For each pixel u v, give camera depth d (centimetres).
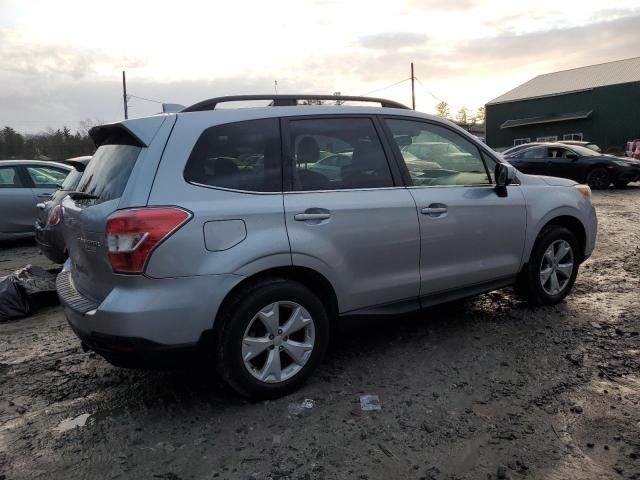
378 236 378
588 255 534
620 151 3481
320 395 356
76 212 349
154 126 328
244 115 351
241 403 349
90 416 343
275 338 342
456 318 493
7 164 955
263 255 329
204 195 321
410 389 361
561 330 454
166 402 357
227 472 279
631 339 431
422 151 422
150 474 280
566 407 330
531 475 268
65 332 509
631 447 288
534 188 487
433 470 275
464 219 425
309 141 368
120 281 304
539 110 4031
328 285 362
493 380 369
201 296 312
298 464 284
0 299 547
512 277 476
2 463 294
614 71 3903
